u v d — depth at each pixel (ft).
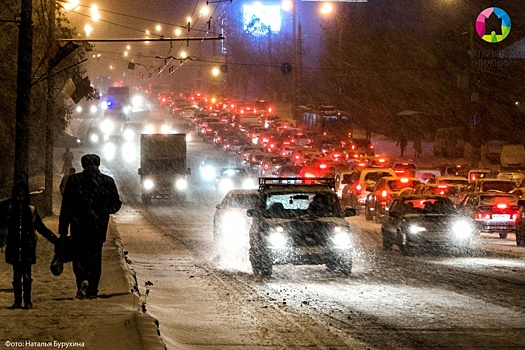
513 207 228.63
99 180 104.68
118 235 208.54
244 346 84.43
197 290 127.65
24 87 157.58
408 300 116.47
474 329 94.17
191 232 244.22
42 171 437.17
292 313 105.50
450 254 189.16
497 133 529.45
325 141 581.53
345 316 103.09
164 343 77.15
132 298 104.12
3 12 249.96
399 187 294.46
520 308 108.99
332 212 152.87
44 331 82.84
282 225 144.87
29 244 97.96
